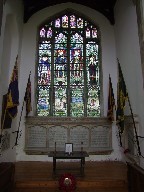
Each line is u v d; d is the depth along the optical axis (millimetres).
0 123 8008
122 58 10484
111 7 12312
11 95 8344
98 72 11953
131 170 6086
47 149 10508
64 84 11773
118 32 11297
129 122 9023
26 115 10758
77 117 10883
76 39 12422
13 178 6645
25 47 11773
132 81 8891
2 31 7844
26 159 10539
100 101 11531
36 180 7133
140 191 5242
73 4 12633
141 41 7648
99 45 12258
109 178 7441
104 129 10930
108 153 10719
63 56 12148
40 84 11711
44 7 12547
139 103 8016
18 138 10656
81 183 7094
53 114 11375
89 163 10047
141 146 7742
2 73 8664
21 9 11336
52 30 12477
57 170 8492
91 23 12625
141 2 7746
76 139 10758
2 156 8367
